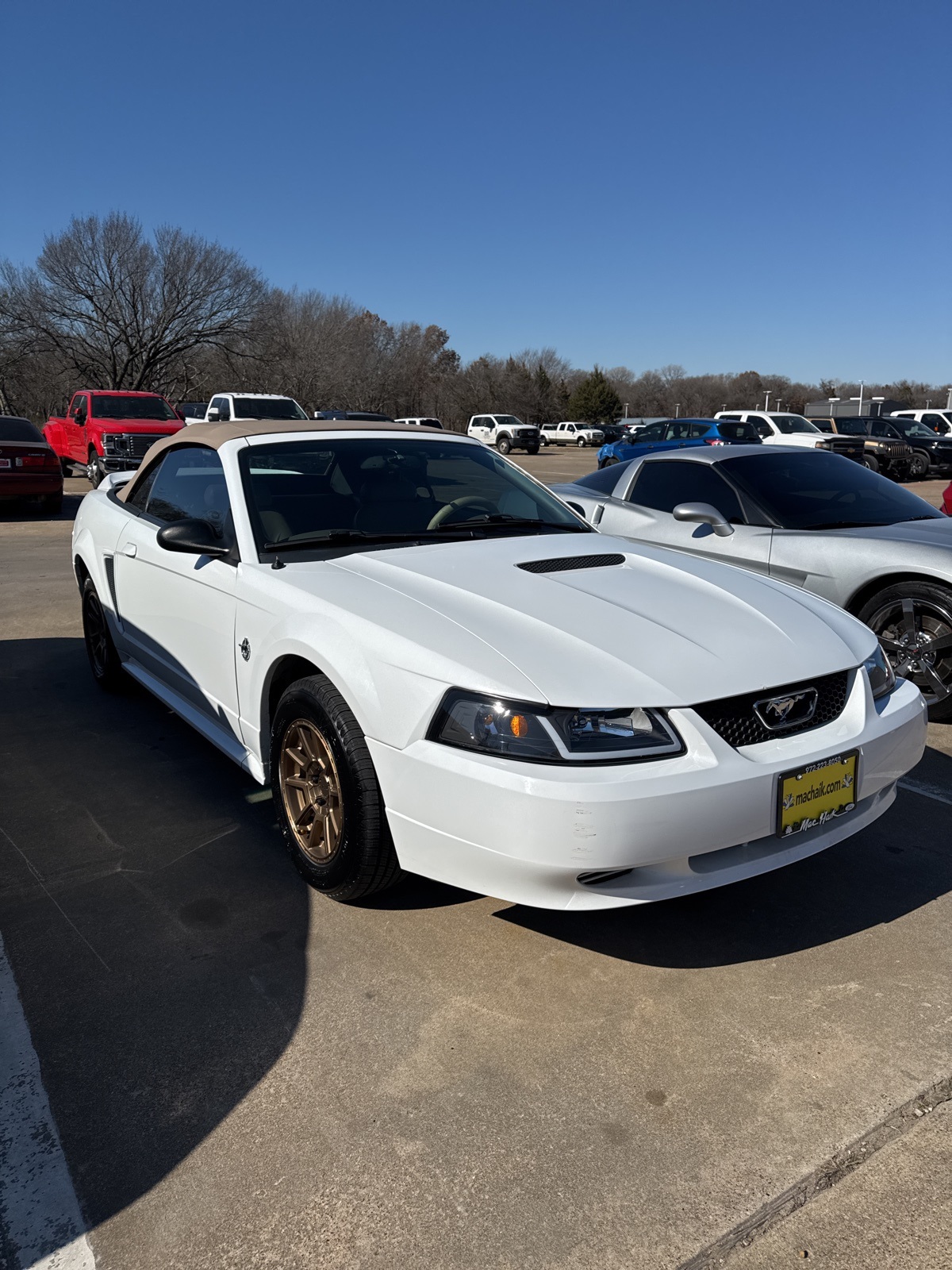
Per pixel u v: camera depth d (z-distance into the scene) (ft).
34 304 131.85
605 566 10.50
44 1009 8.03
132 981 8.41
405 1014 7.97
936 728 15.43
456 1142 6.55
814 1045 7.57
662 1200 6.06
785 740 8.31
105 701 16.78
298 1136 6.62
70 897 9.88
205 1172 6.30
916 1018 7.89
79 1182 6.23
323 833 9.52
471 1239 5.78
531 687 7.66
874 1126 6.70
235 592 10.72
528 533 11.92
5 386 156.46
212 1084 7.13
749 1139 6.57
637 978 8.50
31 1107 6.89
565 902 7.68
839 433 79.97
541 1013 7.98
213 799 12.42
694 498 18.39
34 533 41.09
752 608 9.49
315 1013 7.98
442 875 8.10
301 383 179.22
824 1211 5.97
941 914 9.55
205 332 138.72
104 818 11.80
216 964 8.67
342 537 11.07
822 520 16.97
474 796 7.61
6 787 12.80
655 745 7.66
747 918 9.53
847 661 8.98
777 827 8.00
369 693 8.44
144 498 14.84
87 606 17.21
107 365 139.33
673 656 8.22
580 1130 6.67
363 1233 5.82
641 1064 7.36
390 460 12.49
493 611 8.84
